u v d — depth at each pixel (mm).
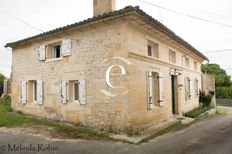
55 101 8945
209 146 5617
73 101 8477
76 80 8336
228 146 5602
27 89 10328
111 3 8438
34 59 10016
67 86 8492
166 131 7473
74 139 6336
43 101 9469
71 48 8398
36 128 7676
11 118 9219
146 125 7574
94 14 8914
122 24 6922
